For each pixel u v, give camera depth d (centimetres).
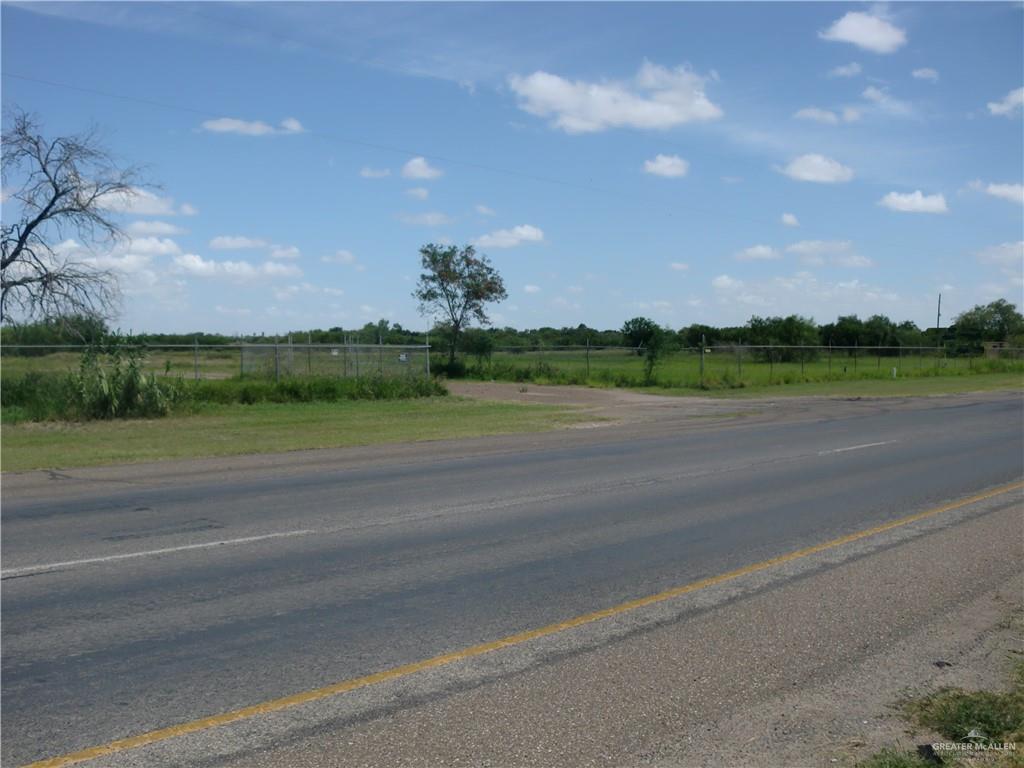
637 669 602
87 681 575
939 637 672
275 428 2231
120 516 1120
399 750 481
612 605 746
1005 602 760
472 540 988
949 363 6619
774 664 614
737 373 4816
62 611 720
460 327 5047
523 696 555
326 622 696
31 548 938
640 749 486
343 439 2022
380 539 990
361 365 3559
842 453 1812
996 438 2103
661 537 1008
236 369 5141
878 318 8888
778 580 826
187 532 1023
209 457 1725
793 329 7300
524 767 464
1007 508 1195
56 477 1461
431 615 716
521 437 2139
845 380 4822
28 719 518
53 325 2830
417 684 573
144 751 480
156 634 666
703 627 690
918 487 1373
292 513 1143
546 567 870
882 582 819
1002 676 597
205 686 567
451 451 1842
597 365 5525
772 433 2242
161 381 2538
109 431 2133
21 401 2470
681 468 1585
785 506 1208
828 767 468
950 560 904
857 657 629
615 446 1948
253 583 805
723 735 505
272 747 484
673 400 3444
